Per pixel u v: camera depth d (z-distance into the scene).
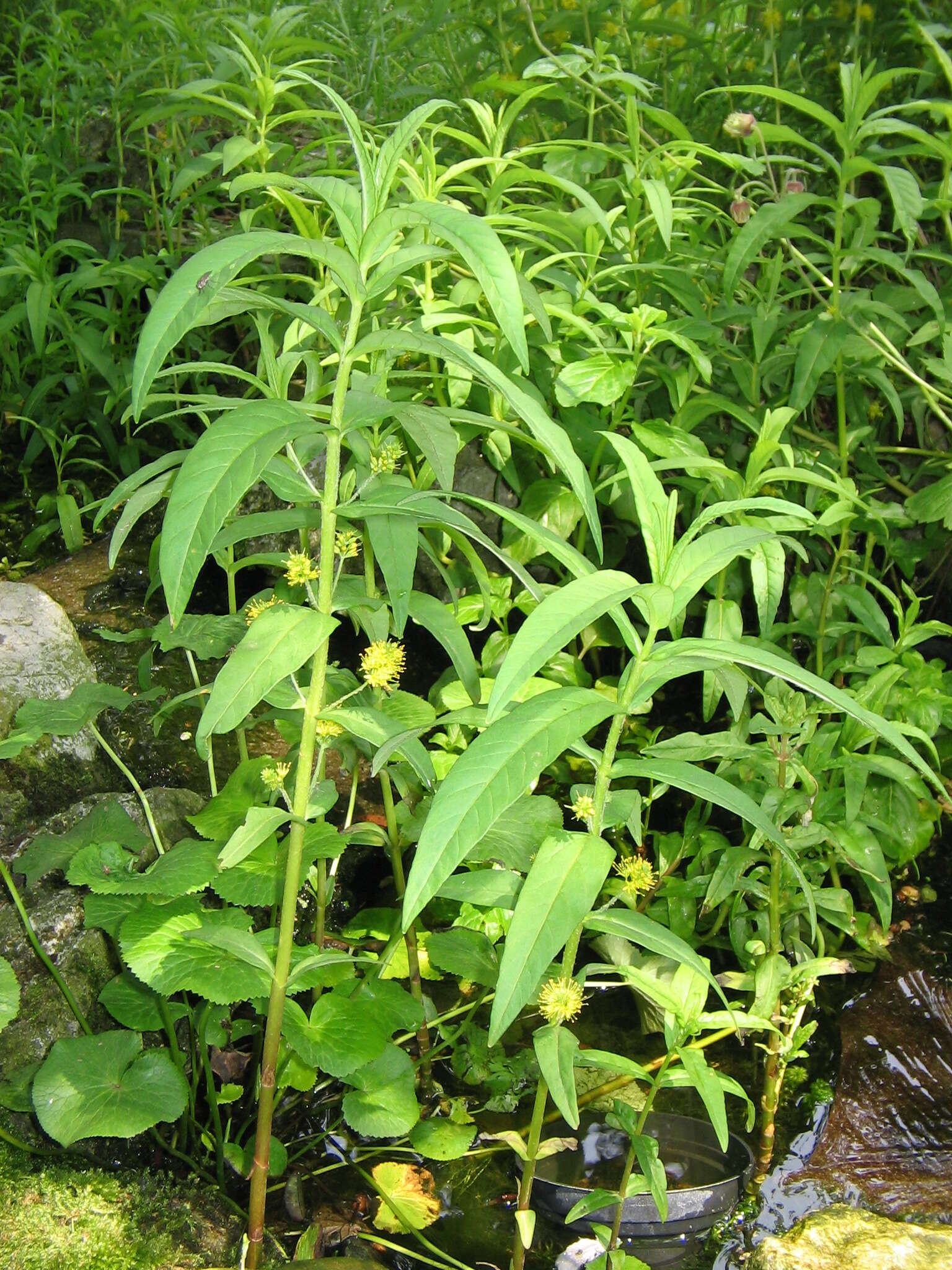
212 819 2.26
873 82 2.74
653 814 3.21
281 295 4.07
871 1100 2.36
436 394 2.98
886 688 2.67
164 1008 2.17
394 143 1.59
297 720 2.45
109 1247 1.85
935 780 1.38
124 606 3.77
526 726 1.36
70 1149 2.07
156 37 5.57
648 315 2.88
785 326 3.27
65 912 2.29
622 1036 2.53
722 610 2.80
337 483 1.66
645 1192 1.99
